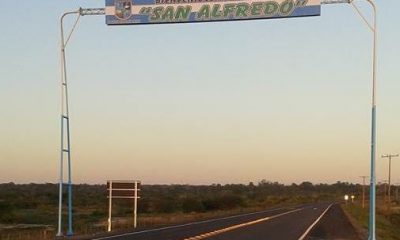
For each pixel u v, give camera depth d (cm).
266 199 15675
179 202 10419
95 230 3884
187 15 2762
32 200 11019
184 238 3203
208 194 15550
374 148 2816
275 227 4459
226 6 2730
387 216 9531
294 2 2677
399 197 16312
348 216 6794
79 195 13888
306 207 10544
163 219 5472
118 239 3092
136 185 4141
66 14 3192
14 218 6962
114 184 4103
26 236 3344
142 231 3766
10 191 14988
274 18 2711
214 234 3578
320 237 3562
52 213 8019
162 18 2795
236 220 5531
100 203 11069
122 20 2834
